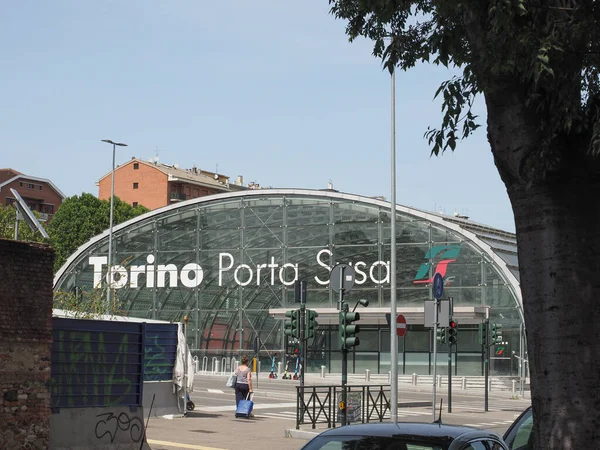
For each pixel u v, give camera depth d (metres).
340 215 64.31
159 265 68.50
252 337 66.00
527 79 9.31
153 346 27.39
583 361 8.97
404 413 34.31
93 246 70.00
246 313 66.19
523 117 9.35
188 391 29.14
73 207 92.69
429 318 27.50
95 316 27.64
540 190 9.27
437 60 11.48
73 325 18.52
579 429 8.88
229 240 67.12
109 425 19.00
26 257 15.70
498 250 61.19
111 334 19.34
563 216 9.19
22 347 15.55
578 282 9.09
